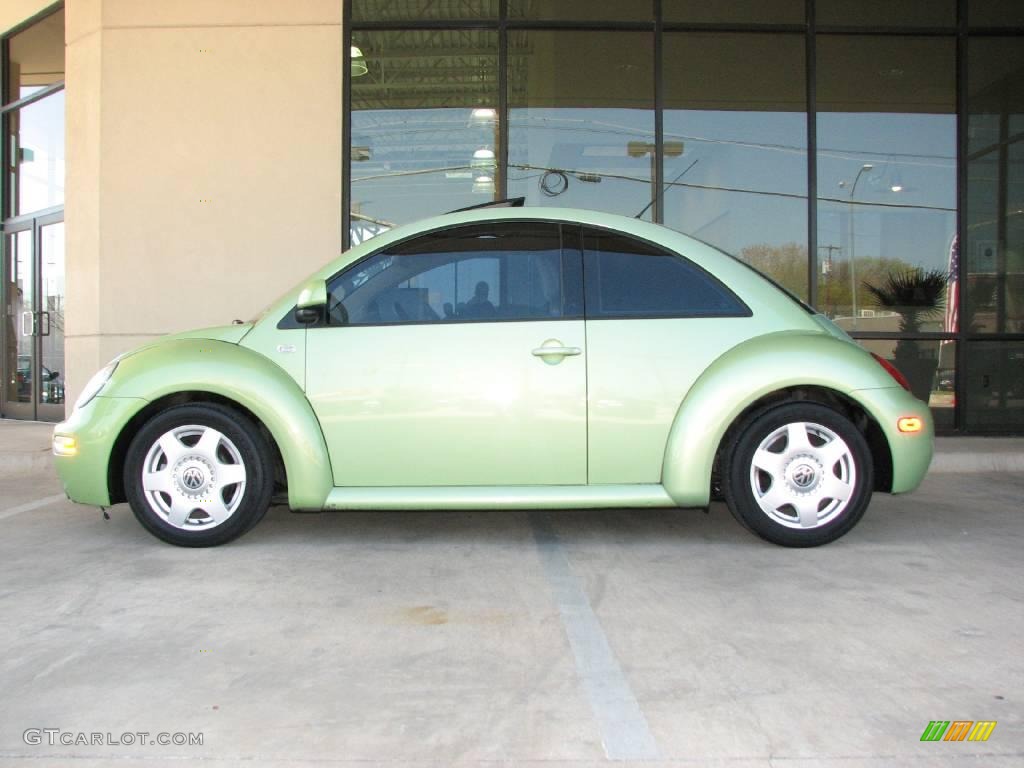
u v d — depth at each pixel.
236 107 7.77
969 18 7.95
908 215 7.97
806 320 4.12
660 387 3.94
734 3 7.96
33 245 10.12
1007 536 4.38
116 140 7.77
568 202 7.99
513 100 7.98
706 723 2.31
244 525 4.00
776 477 3.95
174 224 7.78
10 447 7.35
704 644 2.88
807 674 2.63
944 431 7.87
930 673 2.63
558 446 3.94
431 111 7.95
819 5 7.95
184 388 3.95
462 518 4.82
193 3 7.74
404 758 2.14
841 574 3.68
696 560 3.91
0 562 3.90
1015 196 8.02
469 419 3.93
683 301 4.05
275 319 4.08
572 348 3.93
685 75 7.98
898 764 2.10
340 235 7.79
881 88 7.98
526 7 7.96
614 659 2.75
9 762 2.11
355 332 4.01
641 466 3.96
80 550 4.12
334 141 7.79
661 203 7.96
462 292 4.07
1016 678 2.60
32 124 10.18
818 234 7.96
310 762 2.12
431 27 7.90
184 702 2.45
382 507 3.95
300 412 3.93
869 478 3.95
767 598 3.36
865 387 3.93
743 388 3.87
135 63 7.77
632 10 7.96
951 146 7.99
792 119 7.98
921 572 3.71
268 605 3.29
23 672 2.65
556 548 4.14
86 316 7.97
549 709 2.40
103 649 2.84
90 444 4.00
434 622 3.10
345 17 7.83
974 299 7.96
